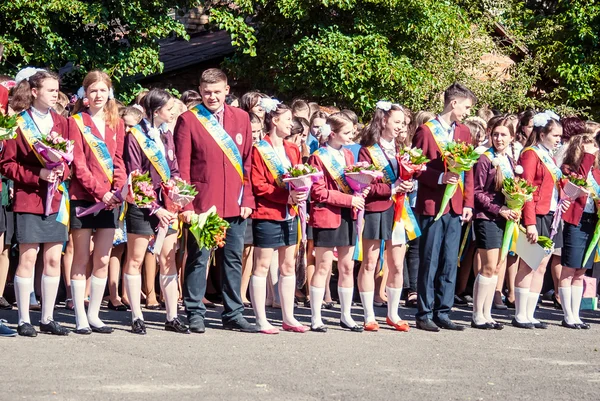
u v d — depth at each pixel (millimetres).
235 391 6559
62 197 8523
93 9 15930
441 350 8711
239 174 9133
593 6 23750
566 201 10492
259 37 19109
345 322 9875
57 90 8586
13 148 8391
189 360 7617
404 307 12070
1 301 10180
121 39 18047
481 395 6840
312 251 11891
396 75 17594
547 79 24344
